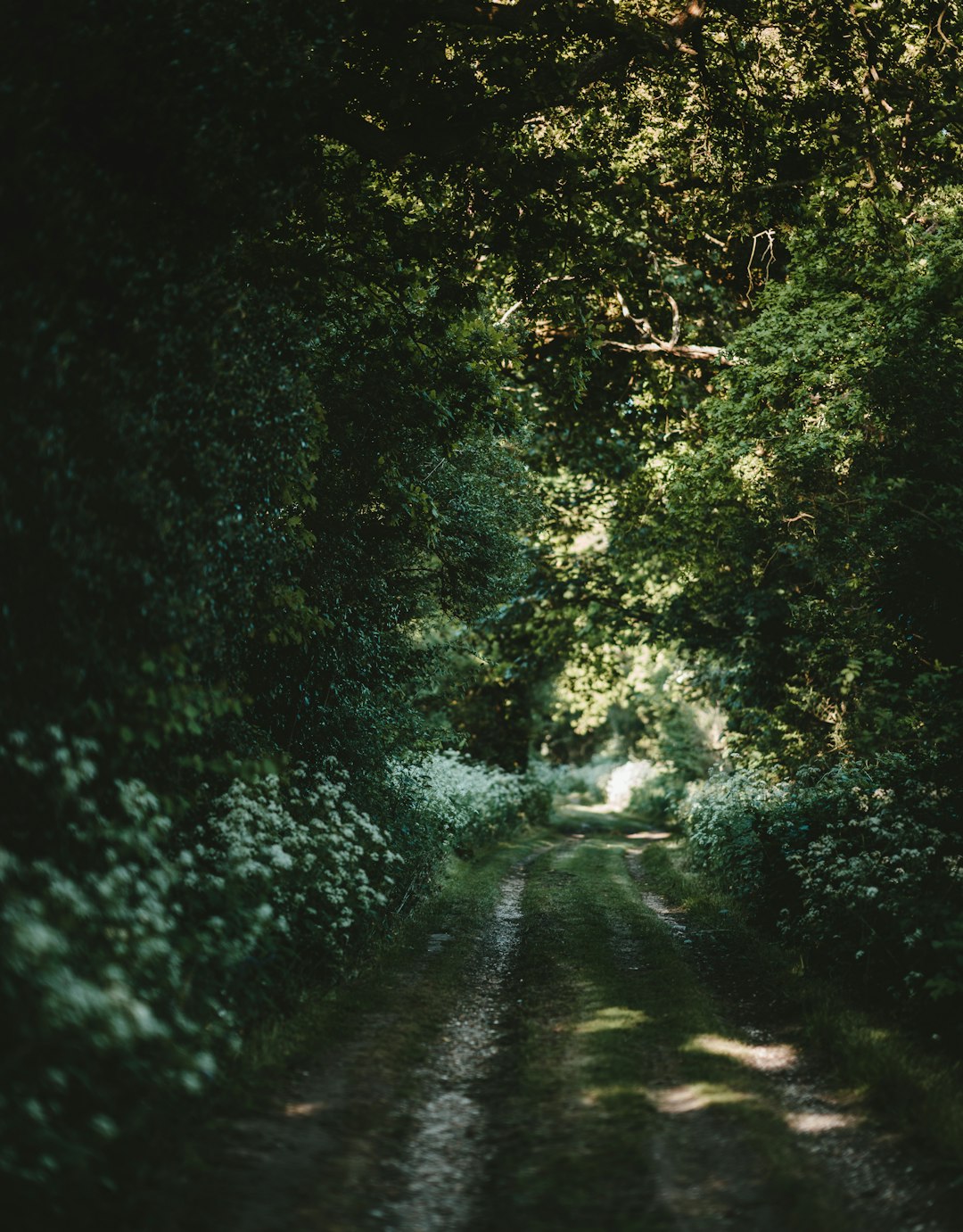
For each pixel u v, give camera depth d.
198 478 8.18
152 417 7.57
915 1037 8.88
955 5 13.70
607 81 13.11
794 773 18.52
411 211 12.89
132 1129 5.23
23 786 6.13
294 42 8.57
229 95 7.99
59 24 6.77
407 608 16.47
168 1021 6.03
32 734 6.33
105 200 7.29
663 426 22.77
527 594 27.31
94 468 7.00
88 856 6.40
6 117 6.13
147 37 7.37
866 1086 7.55
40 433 6.39
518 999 10.42
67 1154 4.60
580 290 14.04
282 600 10.48
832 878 11.47
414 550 16.59
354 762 14.10
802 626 18.48
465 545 17.14
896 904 9.81
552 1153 6.21
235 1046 6.58
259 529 9.63
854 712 17.91
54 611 6.65
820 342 15.10
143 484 7.22
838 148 14.17
